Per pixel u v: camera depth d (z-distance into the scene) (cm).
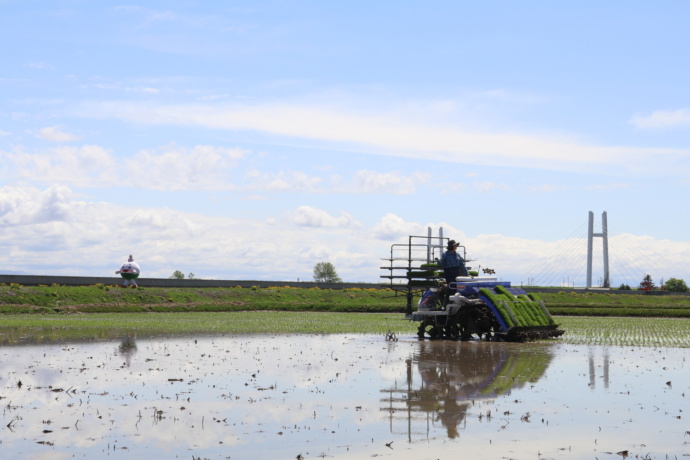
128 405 1499
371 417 1390
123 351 2600
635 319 5934
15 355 2436
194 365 2181
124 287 7119
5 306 5594
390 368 2153
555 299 8881
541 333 3319
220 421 1345
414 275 3631
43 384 1783
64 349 2655
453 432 1267
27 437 1213
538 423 1345
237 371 2045
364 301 8575
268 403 1529
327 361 2328
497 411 1459
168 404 1512
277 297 8288
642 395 1673
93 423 1323
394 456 1102
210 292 7806
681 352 2788
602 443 1194
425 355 2556
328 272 15088
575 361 2394
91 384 1784
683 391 1741
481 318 3291
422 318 3434
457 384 1827
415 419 1373
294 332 3784
